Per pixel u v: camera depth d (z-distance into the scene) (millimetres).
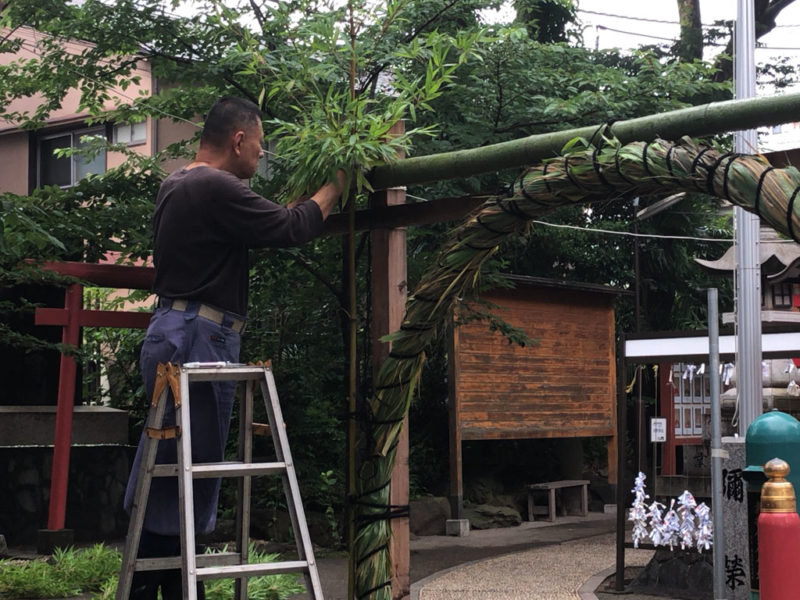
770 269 8188
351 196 4508
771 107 3428
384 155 4137
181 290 3680
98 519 9781
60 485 8242
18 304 10062
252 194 3650
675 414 9898
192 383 3637
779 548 3076
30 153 15062
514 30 7207
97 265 7770
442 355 12516
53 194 7352
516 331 8773
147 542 3691
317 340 9422
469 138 7602
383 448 4242
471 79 7762
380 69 6539
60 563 7168
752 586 4332
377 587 4238
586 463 14570
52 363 10500
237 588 4098
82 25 7898
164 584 3885
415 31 7848
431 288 4035
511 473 13203
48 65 8320
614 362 13039
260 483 9820
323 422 9766
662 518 7793
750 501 4352
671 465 9828
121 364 11844
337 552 8984
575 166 3602
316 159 4066
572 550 9336
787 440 3979
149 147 13688
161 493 3660
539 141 3924
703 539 6699
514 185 3801
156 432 3404
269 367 3521
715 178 3238
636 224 13656
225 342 3707
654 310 15648
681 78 8359
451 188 7637
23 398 10266
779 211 3041
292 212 3738
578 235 13258
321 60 5453
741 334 6234
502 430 11320
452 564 8672
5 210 5090
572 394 12328
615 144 3520
